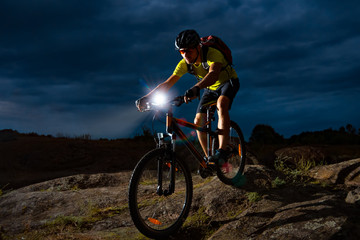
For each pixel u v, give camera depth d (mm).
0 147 11406
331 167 4715
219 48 3660
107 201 4180
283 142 13617
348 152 7867
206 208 3545
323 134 13578
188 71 3898
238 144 4324
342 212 2875
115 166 9703
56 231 3438
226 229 3029
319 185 4297
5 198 4520
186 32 3494
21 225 3658
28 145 11750
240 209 3453
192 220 3377
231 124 4211
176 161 3258
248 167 4441
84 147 11383
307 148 6719
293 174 4609
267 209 3264
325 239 2490
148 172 5355
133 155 10852
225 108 3641
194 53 3572
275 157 6336
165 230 3115
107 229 3443
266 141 13438
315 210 2979
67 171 9539
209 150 3873
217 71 3455
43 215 3918
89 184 5711
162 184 3424
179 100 3137
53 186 5570
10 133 13695
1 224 3746
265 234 2775
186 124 3430
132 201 2834
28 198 4355
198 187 4129
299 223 2799
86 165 10086
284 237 2652
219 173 3758
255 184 3957
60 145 11461
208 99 3941
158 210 3619
